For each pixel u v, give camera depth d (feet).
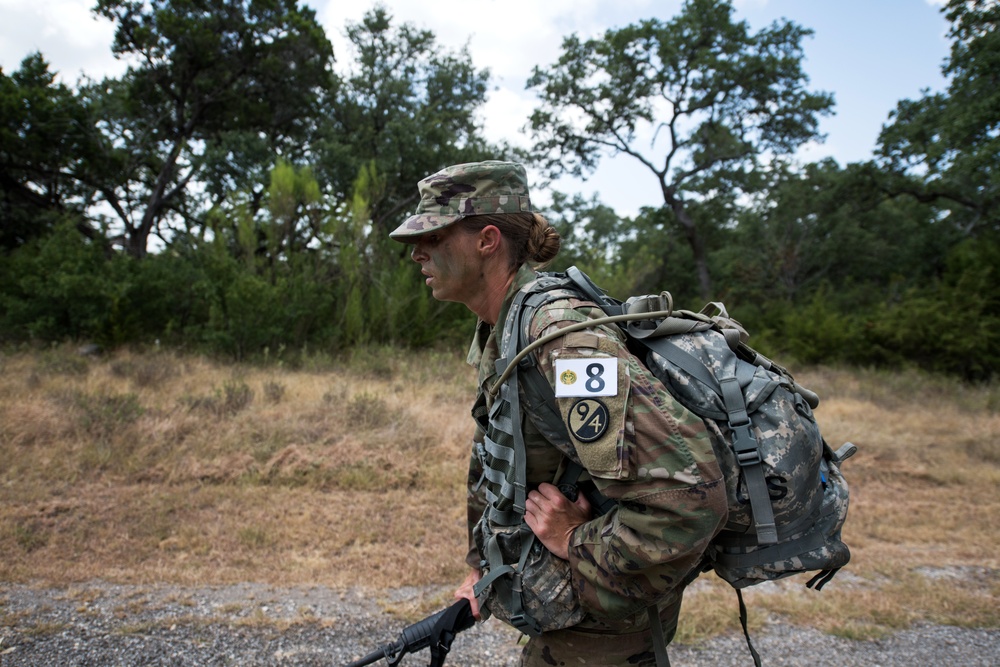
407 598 11.81
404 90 76.13
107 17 66.33
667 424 3.92
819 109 83.82
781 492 4.11
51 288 37.78
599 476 3.97
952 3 62.28
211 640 10.12
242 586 12.03
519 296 4.68
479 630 10.84
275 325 38.91
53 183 70.64
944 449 23.76
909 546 15.30
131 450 18.54
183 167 73.97
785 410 4.23
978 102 61.52
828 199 86.02
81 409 20.61
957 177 67.00
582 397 4.01
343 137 75.20
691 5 80.69
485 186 4.83
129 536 13.96
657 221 97.35
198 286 39.86
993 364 48.24
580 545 4.35
